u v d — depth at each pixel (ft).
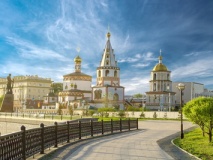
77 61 368.68
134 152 57.31
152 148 63.05
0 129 191.31
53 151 57.06
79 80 354.74
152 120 193.77
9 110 278.87
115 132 102.68
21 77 525.34
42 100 468.75
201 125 82.12
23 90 501.56
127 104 338.34
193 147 65.21
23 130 44.32
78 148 62.03
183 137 84.48
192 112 80.38
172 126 139.54
